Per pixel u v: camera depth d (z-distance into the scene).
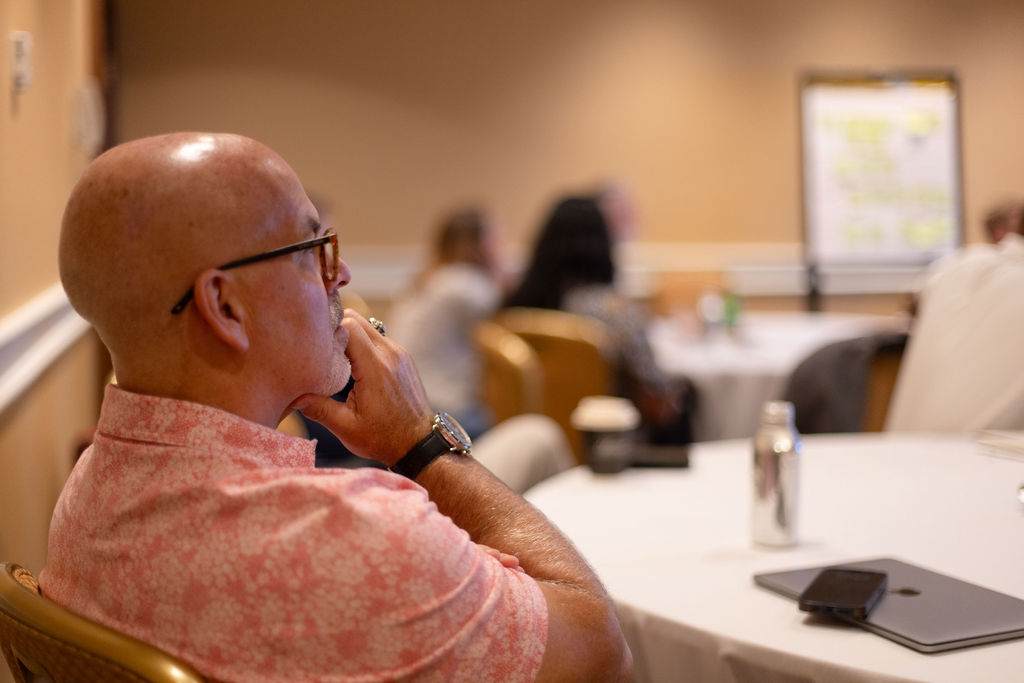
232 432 0.79
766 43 6.63
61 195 2.77
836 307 6.75
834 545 1.39
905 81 6.31
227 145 0.79
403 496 0.79
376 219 6.34
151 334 0.78
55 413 2.49
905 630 1.06
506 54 6.38
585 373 3.35
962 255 2.72
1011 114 6.91
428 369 4.08
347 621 0.74
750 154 6.66
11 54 1.97
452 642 0.76
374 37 6.25
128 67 6.02
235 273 0.78
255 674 0.74
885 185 6.34
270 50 6.16
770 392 3.66
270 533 0.75
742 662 1.07
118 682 0.73
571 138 6.48
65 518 0.84
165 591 0.75
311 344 0.82
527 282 3.54
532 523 0.98
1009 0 6.85
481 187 6.41
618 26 6.49
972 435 2.35
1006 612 1.11
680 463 1.84
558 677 0.83
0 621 0.85
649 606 1.18
